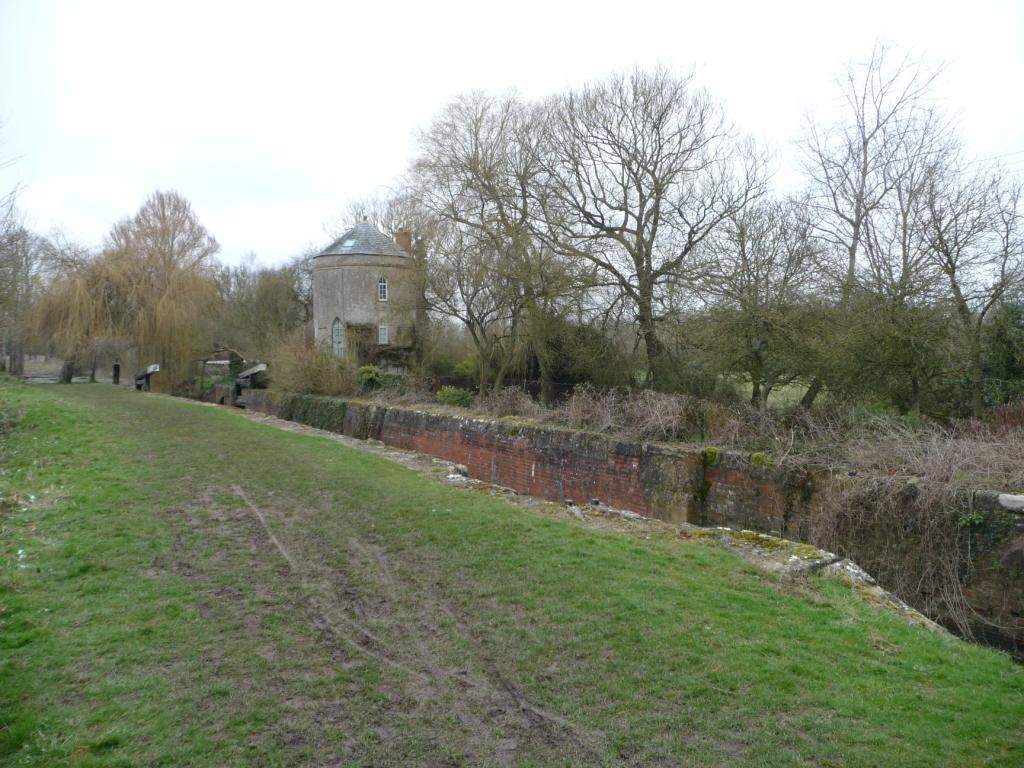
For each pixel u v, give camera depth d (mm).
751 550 7867
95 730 4348
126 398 26141
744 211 19922
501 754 4137
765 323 16062
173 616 6078
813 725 4375
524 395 18484
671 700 4699
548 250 22172
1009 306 14680
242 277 53969
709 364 17203
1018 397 14273
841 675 5004
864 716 4488
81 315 32719
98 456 13227
